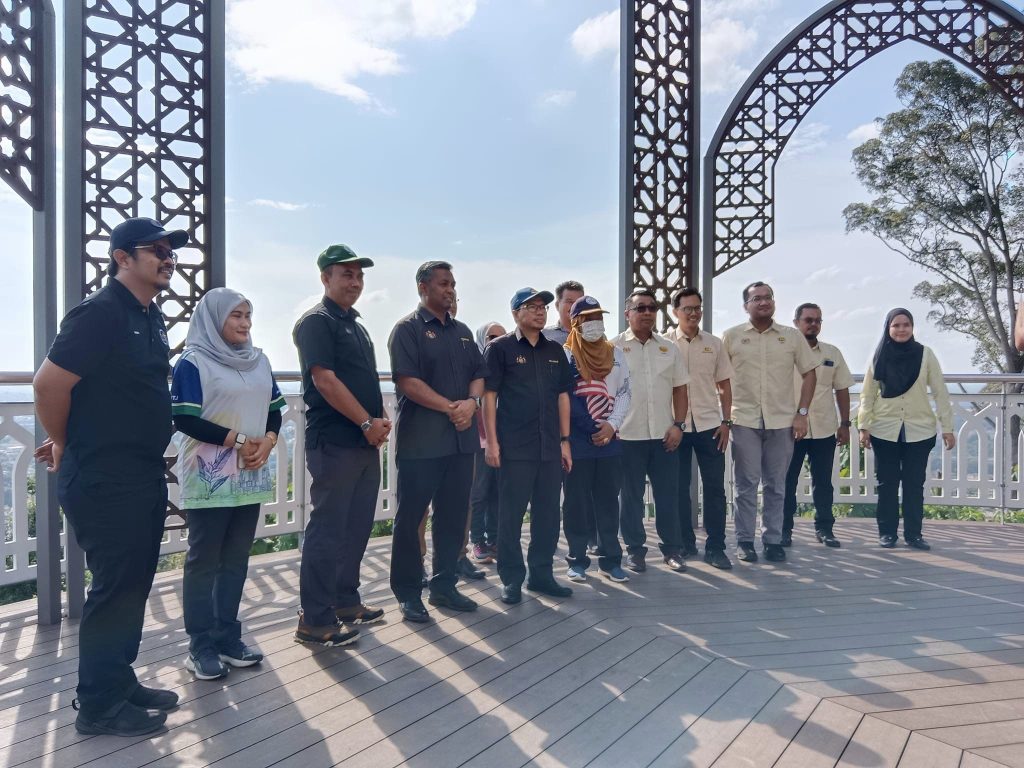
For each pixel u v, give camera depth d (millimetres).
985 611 3639
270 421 3094
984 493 6043
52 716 2533
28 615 3678
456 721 2441
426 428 3482
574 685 2727
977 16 5902
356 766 2158
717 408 4715
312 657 3020
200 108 4023
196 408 2762
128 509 2377
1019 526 5914
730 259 6027
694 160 5660
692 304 4734
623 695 2635
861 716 2441
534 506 3955
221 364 2859
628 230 5348
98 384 2334
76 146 3654
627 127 5352
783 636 3256
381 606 3764
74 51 3656
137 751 2262
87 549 2375
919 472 5082
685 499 4965
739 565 4641
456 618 3523
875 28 5965
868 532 5695
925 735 2301
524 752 2232
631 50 5387
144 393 2418
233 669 2900
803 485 6207
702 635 3270
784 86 6004
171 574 4324
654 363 4527
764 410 4758
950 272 21016
